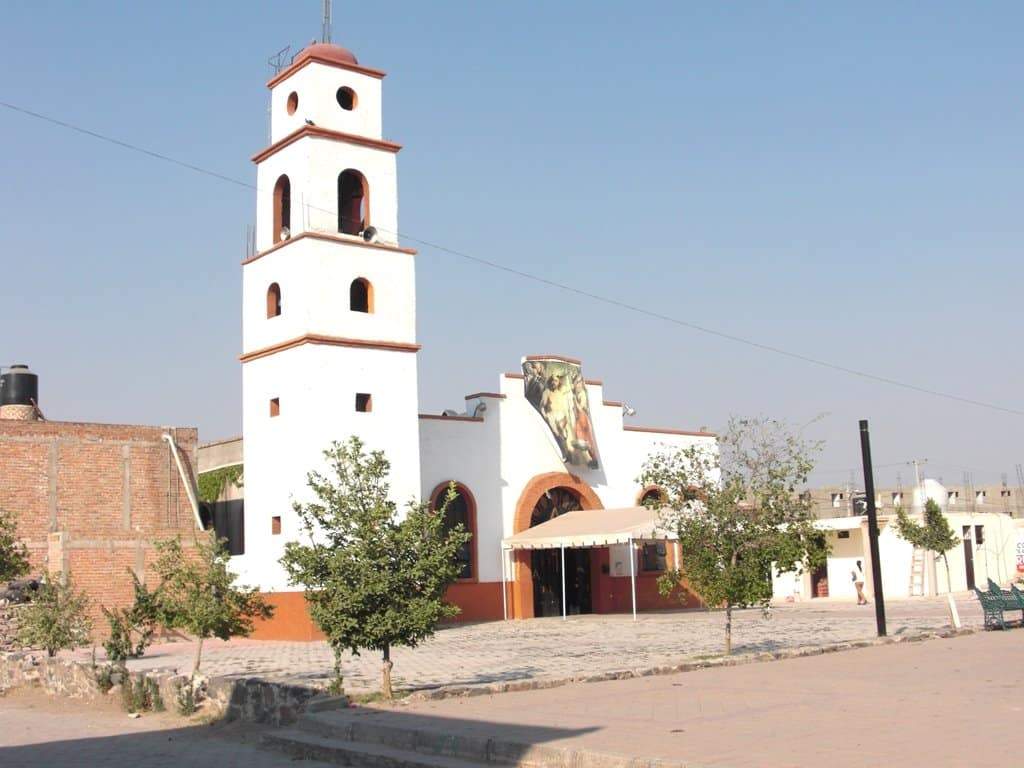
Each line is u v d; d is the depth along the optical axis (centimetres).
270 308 3512
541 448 4153
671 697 1580
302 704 1605
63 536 3331
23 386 4031
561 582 4209
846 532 4912
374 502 1703
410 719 1441
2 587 3070
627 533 3578
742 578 2169
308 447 3284
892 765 1031
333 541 1694
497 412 4031
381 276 3538
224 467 4041
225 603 2056
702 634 2936
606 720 1364
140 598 2064
